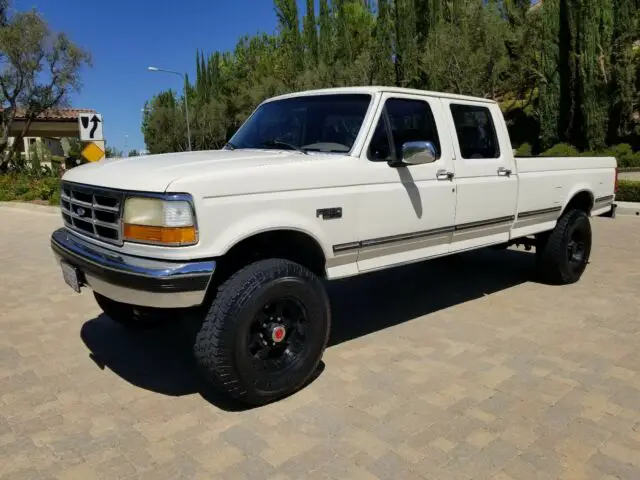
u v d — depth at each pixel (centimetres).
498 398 371
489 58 2542
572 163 632
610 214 716
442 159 476
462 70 2514
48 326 532
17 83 2673
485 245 535
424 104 474
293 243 401
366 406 364
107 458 313
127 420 354
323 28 3828
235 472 297
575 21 2659
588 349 449
